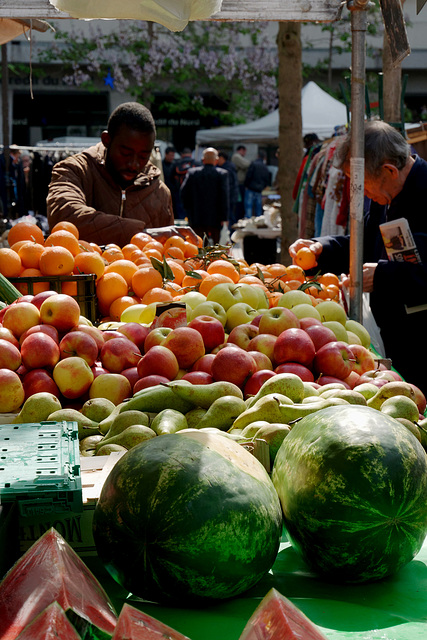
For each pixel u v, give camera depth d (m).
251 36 22.31
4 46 12.65
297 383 2.00
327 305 2.84
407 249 3.41
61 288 3.02
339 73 23.78
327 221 6.62
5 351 2.23
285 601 1.07
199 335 2.33
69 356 2.31
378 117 5.55
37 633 0.93
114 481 1.37
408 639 1.17
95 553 1.51
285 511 1.47
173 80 23.42
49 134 24.09
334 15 2.93
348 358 2.38
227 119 23.14
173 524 1.28
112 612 1.16
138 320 2.87
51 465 1.47
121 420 1.95
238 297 2.82
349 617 1.25
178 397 2.07
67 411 2.03
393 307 3.62
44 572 1.16
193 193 12.25
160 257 3.54
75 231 3.49
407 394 2.05
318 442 1.45
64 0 2.20
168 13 2.17
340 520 1.37
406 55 2.68
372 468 1.38
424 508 1.41
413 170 3.67
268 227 11.30
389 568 1.41
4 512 1.31
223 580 1.30
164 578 1.30
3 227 10.73
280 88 8.94
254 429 1.83
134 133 4.52
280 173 9.07
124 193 4.85
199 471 1.34
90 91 23.11
